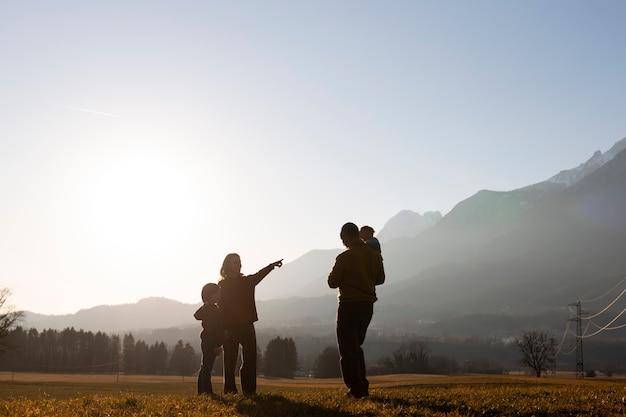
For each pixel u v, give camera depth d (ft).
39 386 257.55
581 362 469.57
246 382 45.50
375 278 42.93
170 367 642.22
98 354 643.86
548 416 37.29
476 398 43.98
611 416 36.32
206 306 44.37
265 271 45.88
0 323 214.48
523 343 457.68
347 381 42.83
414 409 37.37
